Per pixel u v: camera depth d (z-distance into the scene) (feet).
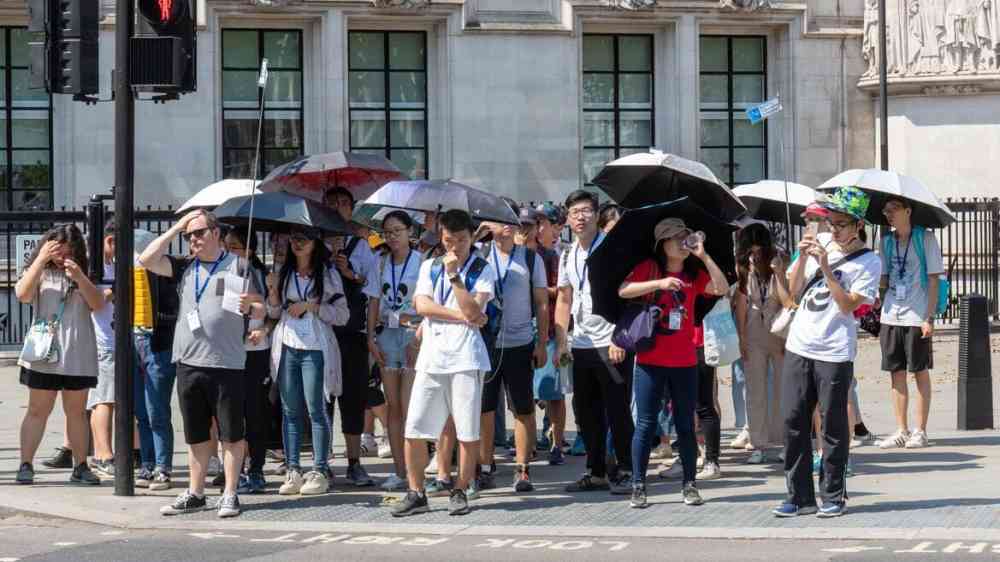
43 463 54.13
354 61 103.86
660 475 50.06
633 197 50.93
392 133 104.58
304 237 46.47
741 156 109.50
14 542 40.47
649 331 42.86
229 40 102.06
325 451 47.67
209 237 43.91
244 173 102.47
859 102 107.86
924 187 53.42
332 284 47.11
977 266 97.55
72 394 49.21
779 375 52.49
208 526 42.65
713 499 45.39
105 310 51.42
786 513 41.86
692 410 44.06
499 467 54.13
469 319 43.52
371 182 57.72
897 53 104.83
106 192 98.58
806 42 107.34
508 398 49.52
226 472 44.27
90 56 46.24
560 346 49.26
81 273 48.21
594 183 51.55
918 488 45.98
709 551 37.63
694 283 44.04
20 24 99.81
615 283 43.65
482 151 103.35
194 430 44.32
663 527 40.98
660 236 42.52
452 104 102.83
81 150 98.27
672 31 106.63
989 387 60.59
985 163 103.50
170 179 98.94
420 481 44.24
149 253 45.32
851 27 107.76
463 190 48.49
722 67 109.09
